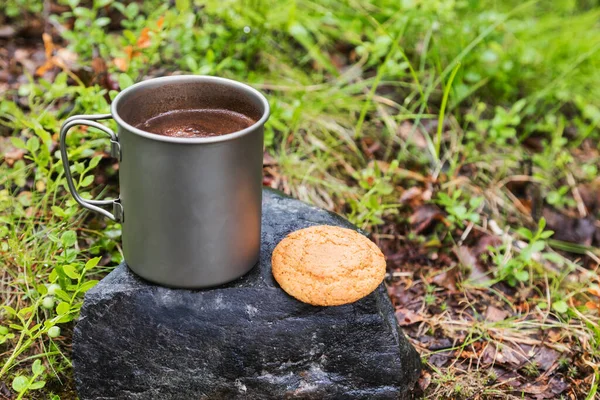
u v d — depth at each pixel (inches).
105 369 22.1
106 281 21.6
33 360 23.7
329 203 29.9
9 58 33.6
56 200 27.4
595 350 25.4
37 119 27.8
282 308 21.5
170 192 19.6
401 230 29.5
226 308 21.5
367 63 35.3
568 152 34.7
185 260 20.5
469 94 35.2
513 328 26.3
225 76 32.9
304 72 35.1
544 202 32.3
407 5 32.0
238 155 19.6
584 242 30.8
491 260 29.0
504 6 39.8
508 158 33.1
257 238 21.3
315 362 22.0
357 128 32.2
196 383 22.0
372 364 22.1
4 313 24.5
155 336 21.7
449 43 35.2
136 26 31.9
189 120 21.3
